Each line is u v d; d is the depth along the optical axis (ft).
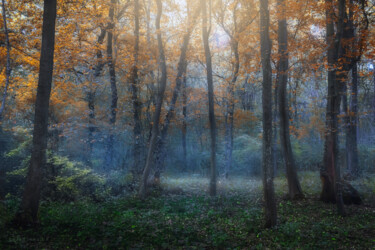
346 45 43.29
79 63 54.19
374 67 59.52
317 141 84.17
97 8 55.01
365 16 45.19
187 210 35.35
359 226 27.96
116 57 58.29
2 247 19.25
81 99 56.90
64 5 49.65
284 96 44.16
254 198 42.68
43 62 25.32
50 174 37.96
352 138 58.34
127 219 28.32
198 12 55.42
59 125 45.96
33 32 47.80
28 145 42.42
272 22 57.36
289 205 38.47
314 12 49.70
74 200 37.32
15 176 39.70
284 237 24.23
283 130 43.88
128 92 61.98
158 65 60.95
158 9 50.24
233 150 77.51
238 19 73.00
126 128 55.72
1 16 46.70
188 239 23.15
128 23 68.59
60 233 22.97
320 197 40.83
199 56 73.82
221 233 24.91
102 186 43.24
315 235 24.75
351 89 58.80
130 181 49.37
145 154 56.75
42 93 25.31
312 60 53.16
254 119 81.46
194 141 90.38
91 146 51.75
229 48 73.26
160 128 62.95
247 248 21.89
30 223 24.20
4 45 45.98
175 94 56.90
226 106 69.56
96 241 21.49
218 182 56.90
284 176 63.87
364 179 51.29
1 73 49.62
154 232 24.35
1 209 25.57
